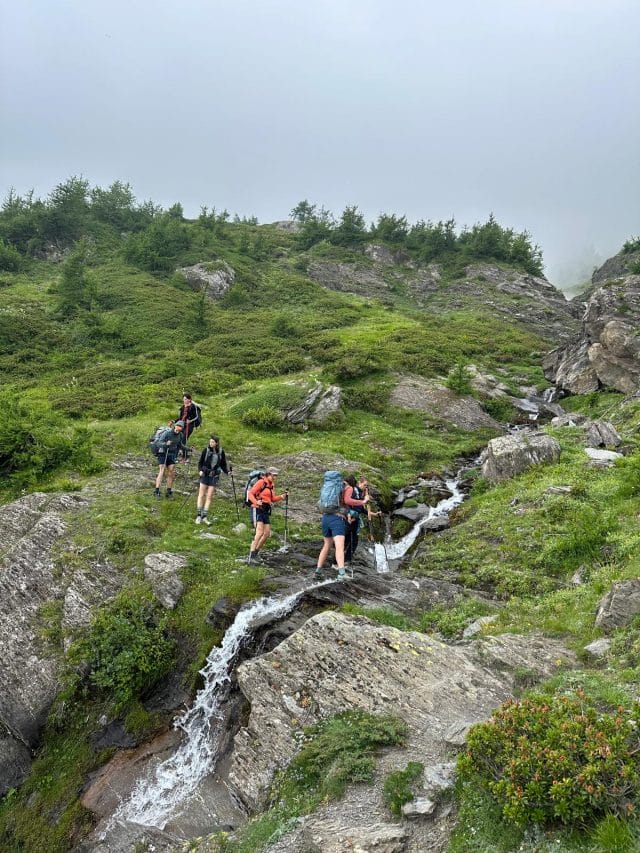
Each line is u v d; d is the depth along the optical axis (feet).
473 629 33.63
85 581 40.81
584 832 15.85
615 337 93.04
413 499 60.49
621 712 17.75
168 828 26.00
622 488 45.21
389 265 265.54
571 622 31.50
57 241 230.07
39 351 123.54
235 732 29.66
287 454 70.44
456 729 22.84
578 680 24.11
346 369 102.99
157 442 53.31
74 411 86.12
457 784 19.77
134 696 34.22
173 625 37.17
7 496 57.36
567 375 102.68
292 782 23.62
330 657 28.53
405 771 21.16
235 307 179.32
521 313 201.77
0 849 30.71
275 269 235.61
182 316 153.38
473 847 17.06
